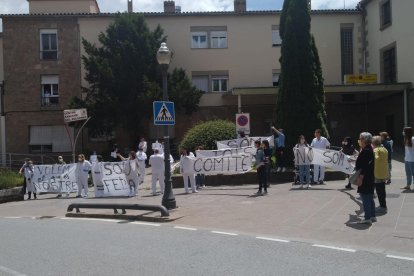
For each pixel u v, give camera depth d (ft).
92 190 68.59
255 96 103.76
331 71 110.32
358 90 91.45
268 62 109.70
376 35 104.78
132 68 95.35
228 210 39.63
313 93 61.87
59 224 39.24
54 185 63.82
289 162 61.41
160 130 106.32
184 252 26.40
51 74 107.76
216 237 30.35
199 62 109.19
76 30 107.96
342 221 32.78
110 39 97.81
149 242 29.48
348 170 49.93
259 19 110.01
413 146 44.73
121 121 97.45
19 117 107.55
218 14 108.99
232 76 109.40
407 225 30.76
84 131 106.83
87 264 24.32
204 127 66.44
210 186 57.93
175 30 109.09
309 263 23.32
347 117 110.42
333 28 110.73
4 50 107.34
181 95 96.12
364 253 25.03
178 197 49.29
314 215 35.32
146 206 38.99
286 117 61.87
